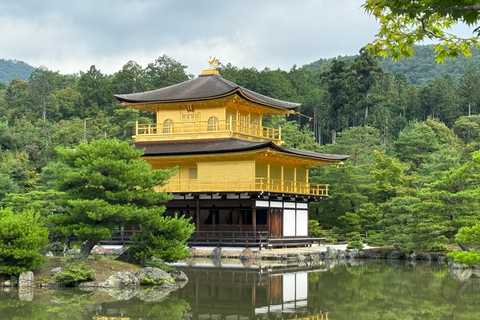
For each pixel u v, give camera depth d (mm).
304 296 40375
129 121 122000
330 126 158625
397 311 35625
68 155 46562
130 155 46812
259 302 37969
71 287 41719
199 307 36094
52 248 66125
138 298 38438
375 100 149500
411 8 14266
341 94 148875
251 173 66375
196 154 66625
